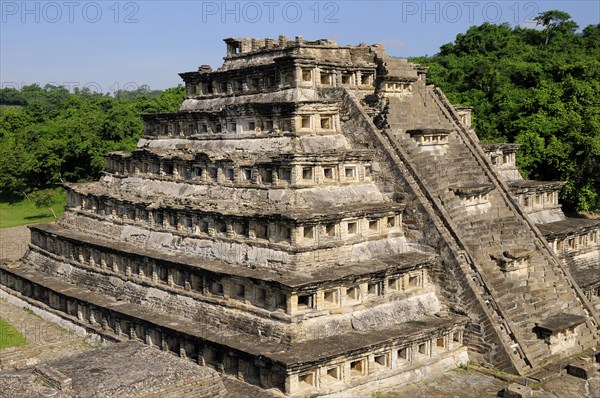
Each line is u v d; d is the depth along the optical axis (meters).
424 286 43.16
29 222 104.56
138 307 46.62
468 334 41.62
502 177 55.19
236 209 42.41
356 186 43.62
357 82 50.72
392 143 46.75
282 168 41.00
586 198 77.12
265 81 49.19
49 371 31.20
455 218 45.62
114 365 32.78
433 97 56.00
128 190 53.81
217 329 40.47
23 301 58.50
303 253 38.34
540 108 82.81
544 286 45.22
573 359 41.53
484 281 41.78
